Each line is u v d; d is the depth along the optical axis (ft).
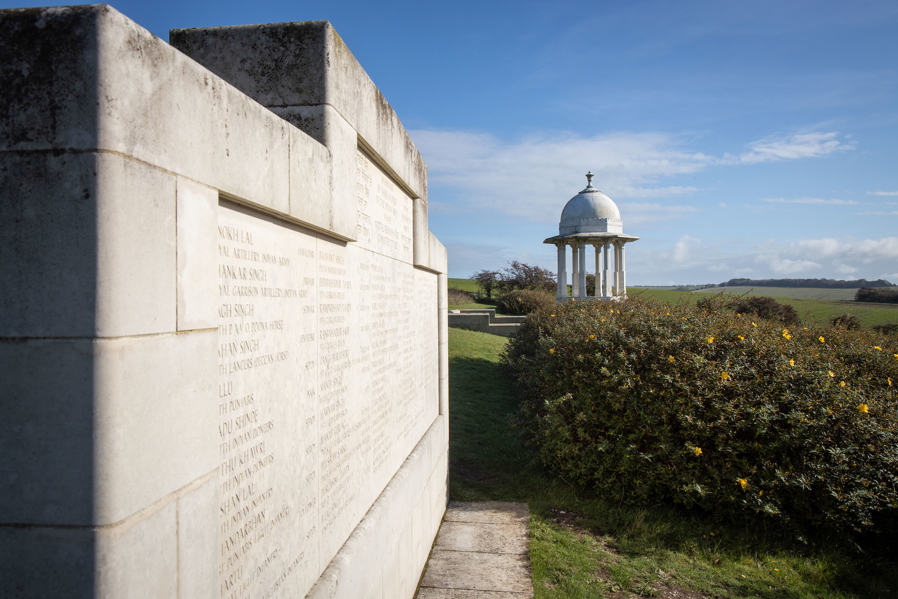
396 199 13.58
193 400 4.56
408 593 13.03
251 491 5.82
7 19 3.71
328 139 8.09
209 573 4.75
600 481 20.21
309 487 7.48
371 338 11.00
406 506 12.89
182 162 4.46
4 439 3.67
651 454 18.78
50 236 3.64
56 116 3.65
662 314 24.12
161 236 4.17
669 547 17.08
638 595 14.06
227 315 5.44
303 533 7.23
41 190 3.66
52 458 3.62
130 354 3.80
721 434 17.98
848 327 35.94
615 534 17.88
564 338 22.77
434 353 19.60
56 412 3.62
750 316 25.66
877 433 17.31
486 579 14.35
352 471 9.52
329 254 8.57
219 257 5.32
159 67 4.19
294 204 6.83
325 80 8.07
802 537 17.06
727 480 18.17
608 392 19.65
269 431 6.29
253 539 5.82
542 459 22.17
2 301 3.69
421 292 17.12
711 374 18.90
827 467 17.22
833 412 17.78
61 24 3.67
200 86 4.77
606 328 21.72
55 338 3.63
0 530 3.66
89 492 3.57
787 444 17.70
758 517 18.13
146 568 3.92
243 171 5.55
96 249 3.59
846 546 17.48
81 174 3.62
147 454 3.96
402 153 13.33
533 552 15.98
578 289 69.36
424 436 16.76
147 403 3.97
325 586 7.47
